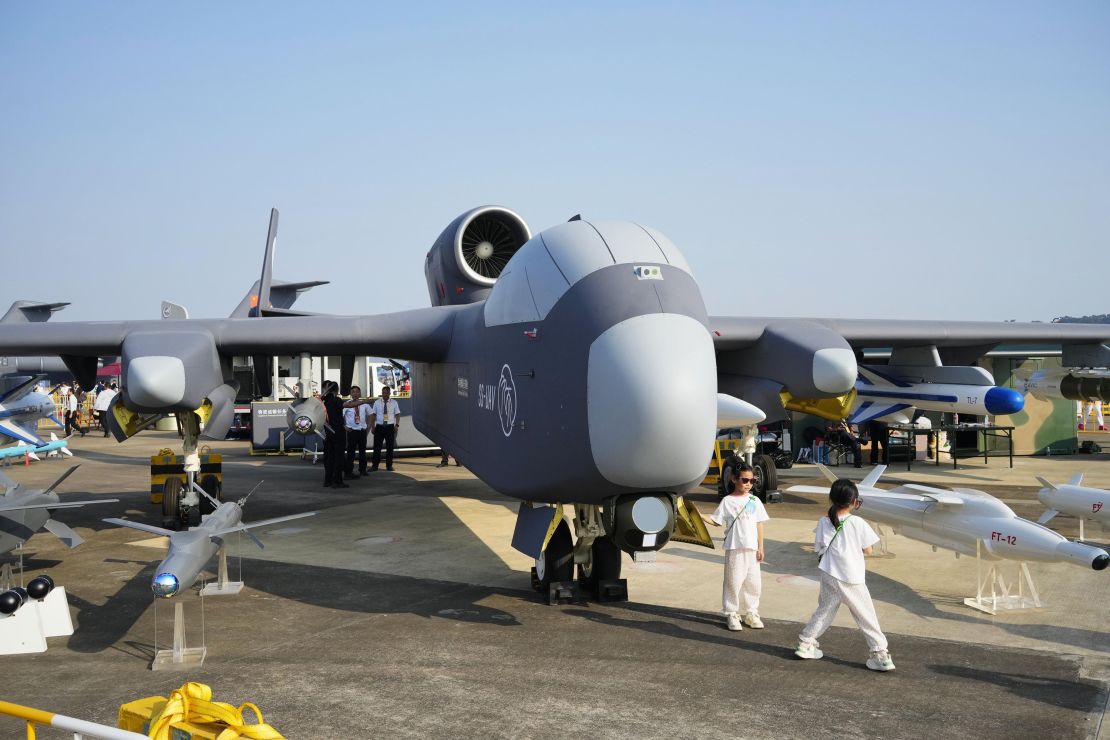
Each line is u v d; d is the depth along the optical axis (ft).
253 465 70.23
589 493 23.94
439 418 38.55
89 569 33.65
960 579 30.58
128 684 20.88
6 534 28.25
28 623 23.48
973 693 19.90
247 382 97.30
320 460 73.36
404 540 38.91
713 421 22.80
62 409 108.27
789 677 21.04
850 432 65.31
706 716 18.62
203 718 13.29
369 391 100.94
